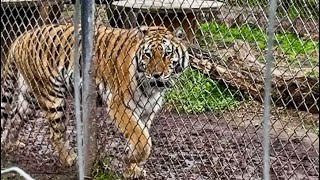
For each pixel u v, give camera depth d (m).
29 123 6.34
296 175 5.22
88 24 4.38
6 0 5.68
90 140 4.67
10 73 6.25
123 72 5.66
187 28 5.90
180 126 6.66
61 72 5.93
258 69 6.84
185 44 6.07
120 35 5.66
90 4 4.35
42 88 6.08
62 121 5.97
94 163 5.11
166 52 5.83
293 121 7.16
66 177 5.55
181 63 6.00
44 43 6.00
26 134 6.35
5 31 6.14
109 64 5.67
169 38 5.88
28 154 5.91
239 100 7.15
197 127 6.68
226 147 6.09
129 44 5.68
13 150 5.97
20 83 6.26
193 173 5.63
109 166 5.39
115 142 6.11
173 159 5.96
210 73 6.06
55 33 5.87
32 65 6.10
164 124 6.72
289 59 7.27
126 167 5.64
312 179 5.54
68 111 5.96
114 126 6.19
